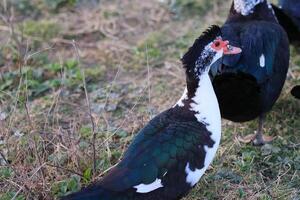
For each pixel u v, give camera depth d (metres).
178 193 10.37
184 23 17.80
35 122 13.81
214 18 17.84
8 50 16.70
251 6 13.50
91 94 15.19
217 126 10.91
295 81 15.12
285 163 12.66
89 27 17.80
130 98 15.00
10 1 18.53
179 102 11.08
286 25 15.05
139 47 16.84
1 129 13.42
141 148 10.31
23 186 11.65
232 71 11.71
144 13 18.27
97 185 9.79
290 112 14.20
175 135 10.49
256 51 12.35
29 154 12.66
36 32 17.48
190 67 10.84
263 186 12.17
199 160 10.54
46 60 16.48
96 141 13.20
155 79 15.70
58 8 18.58
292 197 11.84
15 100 14.04
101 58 16.59
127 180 9.89
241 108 12.43
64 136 13.02
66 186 11.90
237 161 12.74
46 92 15.37
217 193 12.02
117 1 18.73
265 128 13.83
